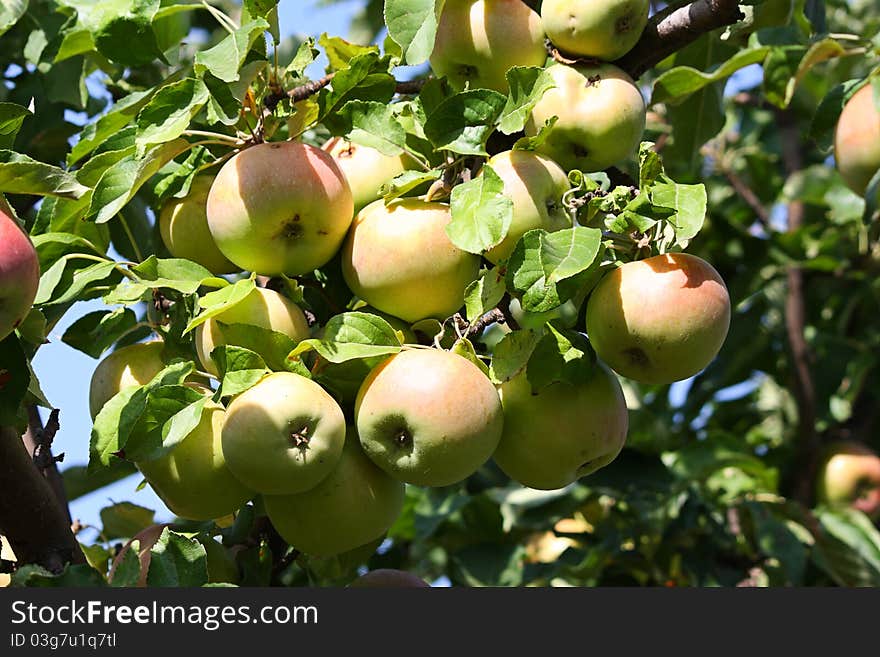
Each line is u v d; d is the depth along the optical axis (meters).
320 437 3.22
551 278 3.17
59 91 5.23
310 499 3.36
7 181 3.58
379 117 3.67
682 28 3.87
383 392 3.26
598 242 3.25
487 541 6.07
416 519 5.90
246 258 3.53
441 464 3.26
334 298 3.75
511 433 3.51
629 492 5.95
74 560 3.75
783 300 7.41
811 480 7.21
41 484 3.69
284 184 3.42
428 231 3.46
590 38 3.71
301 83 3.81
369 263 3.48
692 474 6.30
